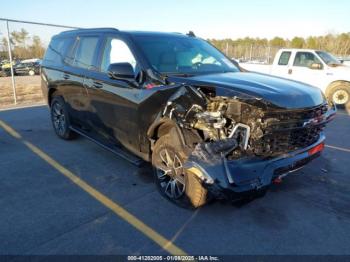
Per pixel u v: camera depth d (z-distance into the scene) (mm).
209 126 3047
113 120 4234
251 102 2887
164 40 4262
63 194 3742
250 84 3229
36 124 7133
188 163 3006
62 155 5062
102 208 3438
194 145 3133
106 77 4234
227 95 3010
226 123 3043
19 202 3531
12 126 6914
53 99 5977
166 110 3330
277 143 3109
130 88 3807
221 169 2850
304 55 10938
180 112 3201
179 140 3227
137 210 3404
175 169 3400
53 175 4281
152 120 3545
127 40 4070
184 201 3373
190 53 4250
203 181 2912
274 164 3053
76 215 3285
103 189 3885
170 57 3961
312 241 2953
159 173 3678
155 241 2895
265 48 21984
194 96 3135
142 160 3973
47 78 5926
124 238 2924
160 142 3557
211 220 3244
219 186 2836
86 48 4891
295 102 3057
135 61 3850
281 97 2994
